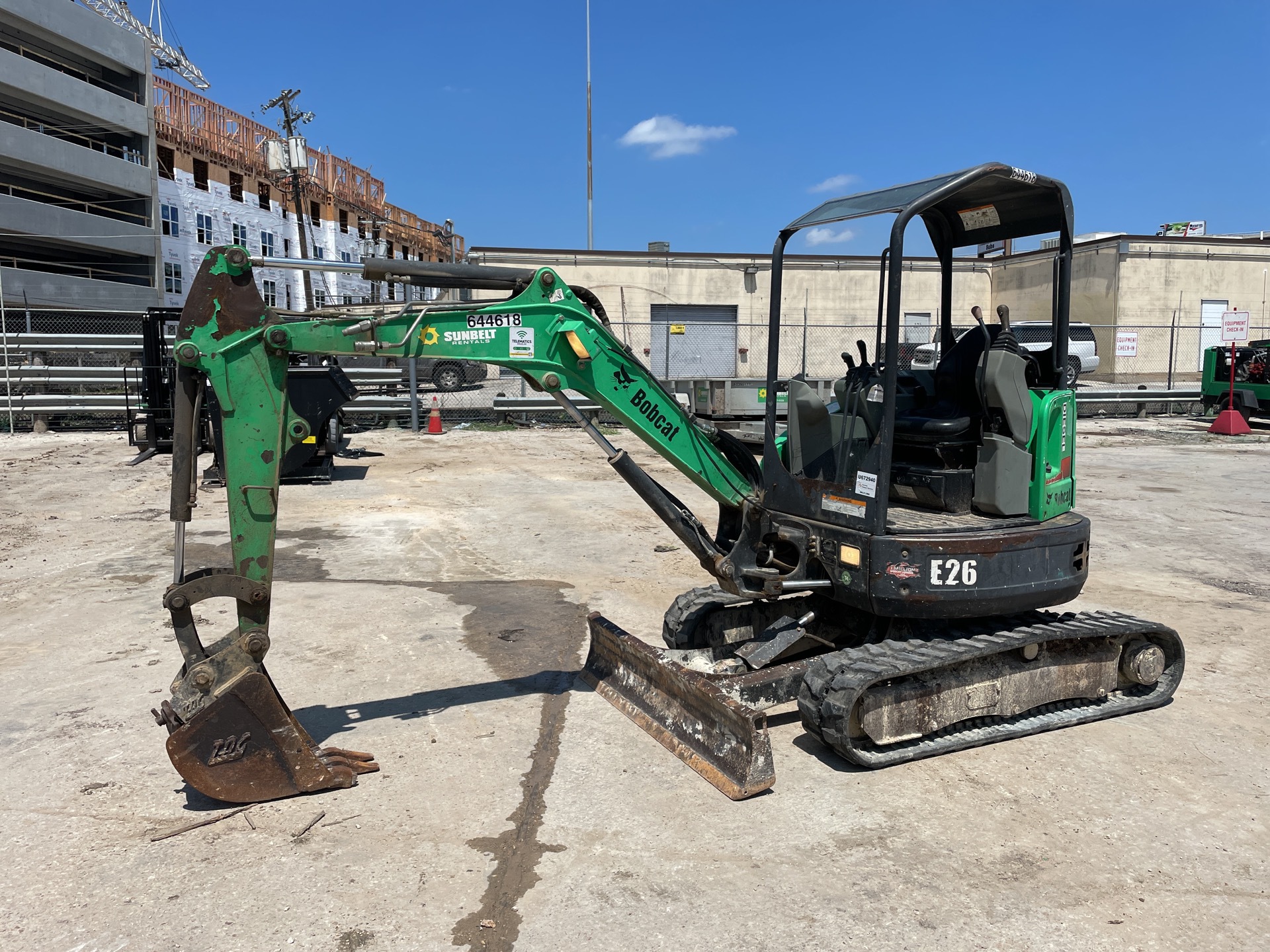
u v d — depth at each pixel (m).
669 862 3.16
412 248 58.72
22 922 2.81
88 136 34.75
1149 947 2.71
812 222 4.34
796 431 4.51
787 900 2.94
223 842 3.28
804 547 4.29
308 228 46.44
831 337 21.02
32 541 8.14
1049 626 4.32
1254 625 6.05
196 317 3.38
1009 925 2.81
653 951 2.67
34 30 31.81
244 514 3.47
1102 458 14.55
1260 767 3.97
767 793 3.68
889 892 2.98
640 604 6.46
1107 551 8.21
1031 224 4.62
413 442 16.17
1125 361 28.06
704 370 25.94
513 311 3.79
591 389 3.94
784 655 4.94
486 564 7.64
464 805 3.56
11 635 5.59
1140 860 3.20
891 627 4.32
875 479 3.94
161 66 49.41
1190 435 17.88
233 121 41.59
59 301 31.44
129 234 34.34
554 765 3.92
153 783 3.74
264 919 2.83
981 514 4.38
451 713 4.48
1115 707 4.52
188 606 3.47
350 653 5.36
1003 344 4.24
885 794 3.69
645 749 4.09
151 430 12.67
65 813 3.49
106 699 4.61
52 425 17.16
